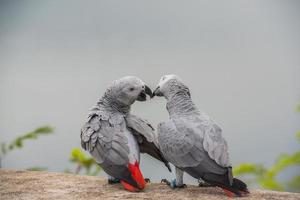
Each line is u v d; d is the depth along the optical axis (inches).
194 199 175.3
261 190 195.5
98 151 183.8
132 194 183.5
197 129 175.9
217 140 173.3
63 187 197.6
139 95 194.7
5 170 231.0
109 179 199.9
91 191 189.9
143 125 192.7
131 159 180.5
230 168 169.9
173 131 178.1
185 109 184.5
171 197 178.2
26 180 210.2
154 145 190.9
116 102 192.7
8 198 183.6
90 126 188.9
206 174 170.1
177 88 187.6
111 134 184.1
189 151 173.2
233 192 168.2
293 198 182.5
